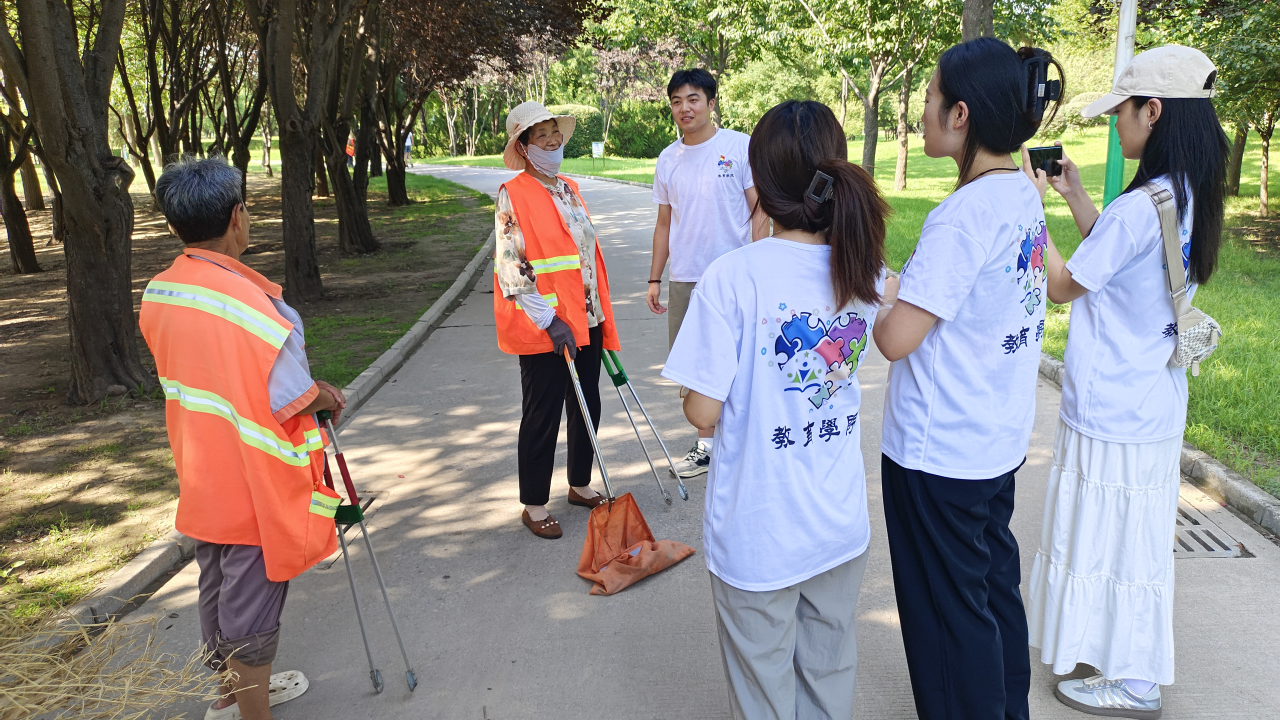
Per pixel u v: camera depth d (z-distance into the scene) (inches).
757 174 74.2
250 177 1435.8
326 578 143.8
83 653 91.3
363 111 603.8
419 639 124.7
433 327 337.1
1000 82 75.9
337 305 378.3
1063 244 428.1
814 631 83.9
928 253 76.9
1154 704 101.3
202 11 767.1
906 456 83.8
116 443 209.9
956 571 84.0
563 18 702.5
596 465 187.9
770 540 76.5
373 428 218.8
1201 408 189.2
